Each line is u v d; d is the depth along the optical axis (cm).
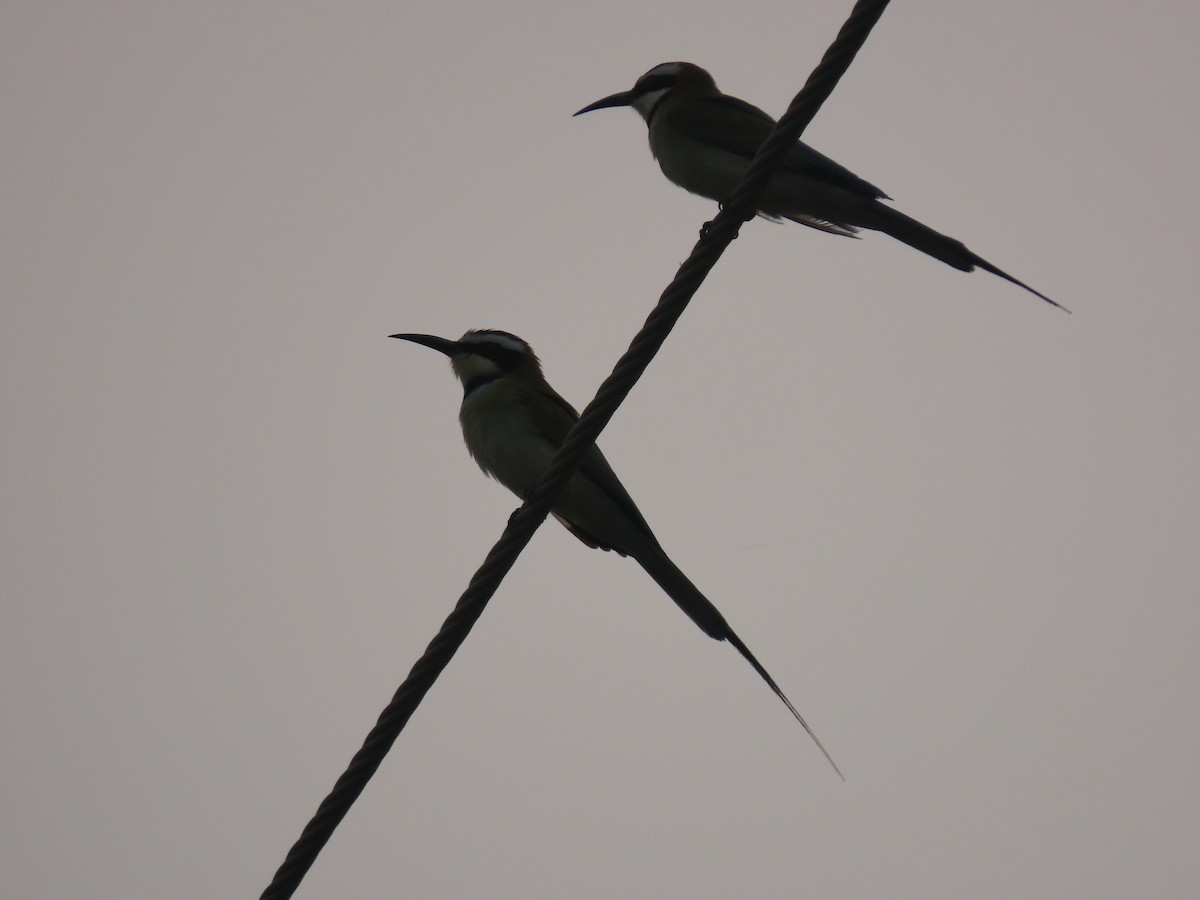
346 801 812
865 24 805
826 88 818
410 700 834
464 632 848
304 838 801
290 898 795
